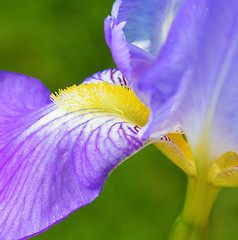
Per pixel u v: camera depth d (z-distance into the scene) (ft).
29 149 0.91
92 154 0.88
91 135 0.90
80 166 0.88
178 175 1.36
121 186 1.35
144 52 0.90
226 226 1.30
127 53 0.87
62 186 0.87
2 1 1.52
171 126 0.90
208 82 0.86
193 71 0.85
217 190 0.96
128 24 0.95
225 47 0.84
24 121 0.96
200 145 0.91
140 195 1.34
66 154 0.89
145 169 1.36
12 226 0.87
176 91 0.86
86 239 1.31
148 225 1.32
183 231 0.98
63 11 1.53
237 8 0.83
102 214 1.33
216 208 1.32
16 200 0.88
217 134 0.90
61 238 1.31
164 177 1.36
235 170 0.92
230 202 1.32
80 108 0.93
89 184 0.87
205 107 0.88
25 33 1.51
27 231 0.86
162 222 1.32
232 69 0.85
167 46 0.83
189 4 0.82
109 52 1.48
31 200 0.87
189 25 0.83
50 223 0.86
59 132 0.91
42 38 1.51
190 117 0.89
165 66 0.84
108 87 0.94
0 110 1.01
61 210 0.86
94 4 1.52
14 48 1.51
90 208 1.33
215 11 0.83
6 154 0.92
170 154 0.95
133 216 1.33
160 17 0.94
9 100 1.02
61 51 1.49
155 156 1.37
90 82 0.96
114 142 0.89
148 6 0.94
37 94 1.04
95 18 1.51
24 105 1.02
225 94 0.87
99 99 0.93
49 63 1.49
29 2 1.52
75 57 1.48
